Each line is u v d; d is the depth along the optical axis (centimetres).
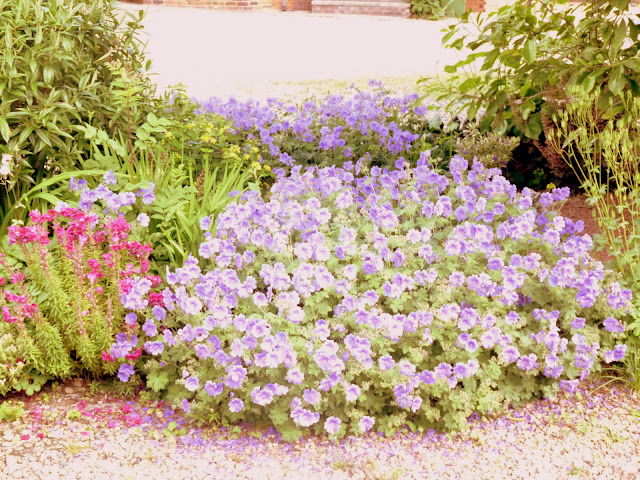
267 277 353
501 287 369
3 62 415
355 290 365
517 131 607
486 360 360
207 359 347
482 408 342
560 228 397
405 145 582
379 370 337
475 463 323
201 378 344
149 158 513
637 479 310
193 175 554
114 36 514
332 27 1438
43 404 357
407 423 348
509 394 357
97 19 500
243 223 383
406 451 331
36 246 371
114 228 379
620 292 371
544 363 353
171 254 405
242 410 343
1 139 444
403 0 1599
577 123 466
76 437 330
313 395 319
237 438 339
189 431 343
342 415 342
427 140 627
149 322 350
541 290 385
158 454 322
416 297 375
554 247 397
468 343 339
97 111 494
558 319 387
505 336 347
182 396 352
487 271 390
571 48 481
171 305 351
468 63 500
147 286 354
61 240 372
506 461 324
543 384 369
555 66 478
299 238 421
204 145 560
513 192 429
